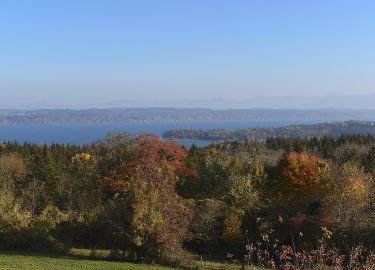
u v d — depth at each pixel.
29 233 36.41
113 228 35.19
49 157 75.31
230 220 41.06
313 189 48.12
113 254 34.19
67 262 30.80
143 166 49.28
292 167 50.81
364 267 12.45
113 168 58.47
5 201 38.03
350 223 34.69
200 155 78.12
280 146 95.81
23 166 78.50
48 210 45.62
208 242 41.50
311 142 98.38
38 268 28.09
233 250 40.44
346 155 75.06
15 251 34.94
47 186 63.09
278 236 37.66
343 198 39.72
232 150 96.25
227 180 52.00
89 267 29.45
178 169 56.41
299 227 37.06
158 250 33.31
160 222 33.50
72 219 41.88
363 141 93.25
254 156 81.69
